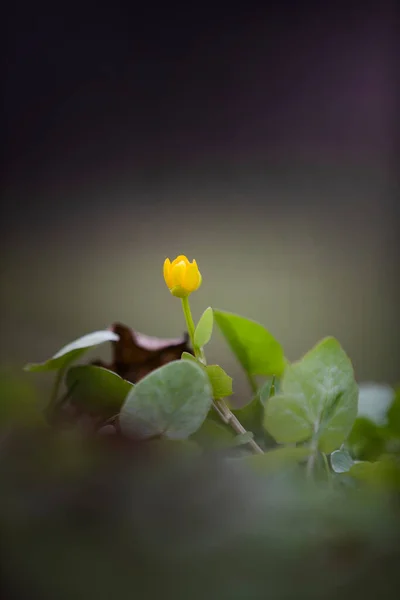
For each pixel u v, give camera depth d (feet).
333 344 2.23
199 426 2.20
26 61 8.09
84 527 2.03
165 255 8.20
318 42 8.17
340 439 2.23
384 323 8.21
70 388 2.28
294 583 1.98
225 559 2.00
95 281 8.17
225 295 8.21
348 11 8.12
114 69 8.17
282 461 2.15
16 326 7.79
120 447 2.10
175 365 2.20
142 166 8.25
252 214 8.28
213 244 8.25
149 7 8.11
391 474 2.16
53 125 8.17
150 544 2.01
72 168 8.21
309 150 8.28
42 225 8.17
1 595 1.92
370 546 2.03
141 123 8.22
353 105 8.21
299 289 8.29
